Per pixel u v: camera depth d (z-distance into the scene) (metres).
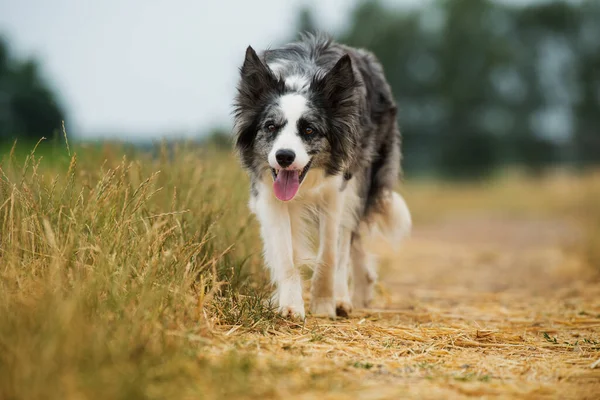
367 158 8.42
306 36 8.73
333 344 6.14
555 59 89.44
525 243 20.31
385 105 9.09
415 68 79.75
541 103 85.19
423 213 32.81
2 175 6.70
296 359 5.34
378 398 4.56
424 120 80.12
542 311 8.77
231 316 6.46
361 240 8.87
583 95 85.50
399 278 12.69
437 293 10.74
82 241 5.84
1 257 5.79
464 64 78.81
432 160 79.00
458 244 20.23
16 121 33.53
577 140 84.00
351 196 8.13
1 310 4.79
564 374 5.40
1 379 3.98
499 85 82.44
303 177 7.33
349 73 7.40
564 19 87.38
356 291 8.91
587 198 28.52
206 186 8.55
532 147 81.81
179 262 6.34
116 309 5.17
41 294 4.98
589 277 12.38
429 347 6.31
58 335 4.28
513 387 4.99
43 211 6.20
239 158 7.81
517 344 6.62
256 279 8.33
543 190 40.19
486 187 48.91
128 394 4.04
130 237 6.36
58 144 8.68
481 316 8.37
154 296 5.41
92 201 6.30
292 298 7.19
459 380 5.14
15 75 45.38
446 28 78.75
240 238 8.50
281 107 7.27
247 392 4.45
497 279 12.79
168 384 4.39
